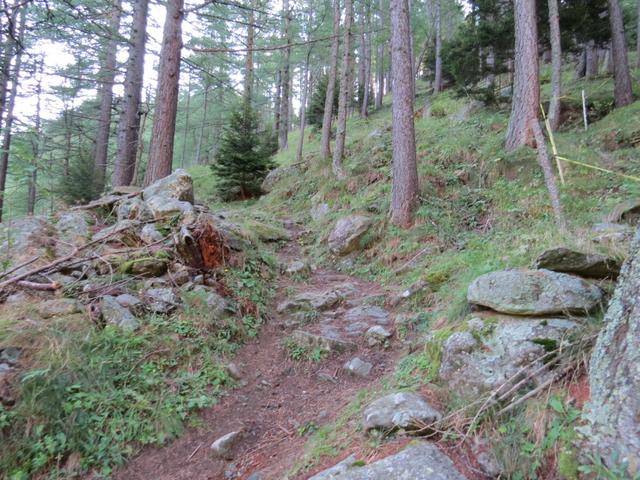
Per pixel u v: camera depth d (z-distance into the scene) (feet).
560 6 44.14
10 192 15.26
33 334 11.99
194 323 15.42
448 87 71.15
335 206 34.22
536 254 13.85
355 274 24.75
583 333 8.91
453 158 31.86
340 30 50.75
